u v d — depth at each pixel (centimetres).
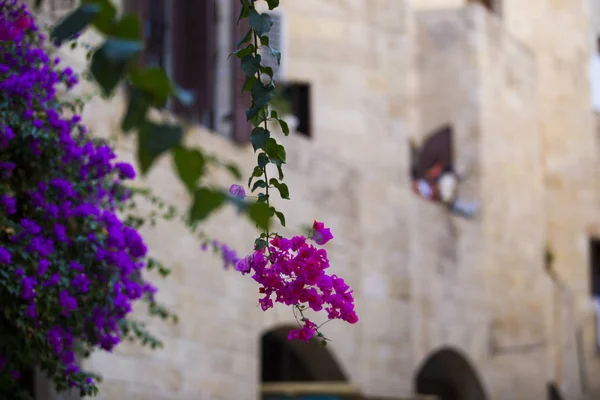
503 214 2055
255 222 270
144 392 1054
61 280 664
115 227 706
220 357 1183
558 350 2161
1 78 681
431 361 1897
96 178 729
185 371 1121
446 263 1791
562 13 2422
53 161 705
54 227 684
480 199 2003
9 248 644
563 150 2384
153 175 1081
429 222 1742
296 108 1705
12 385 704
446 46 2089
